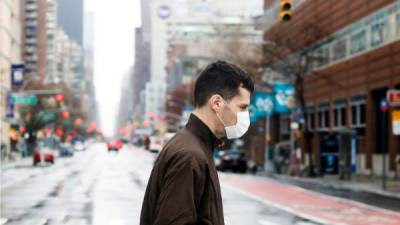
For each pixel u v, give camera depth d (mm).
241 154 53531
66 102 113625
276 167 52406
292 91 48031
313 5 53062
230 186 32125
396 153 39250
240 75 3562
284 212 19969
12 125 72938
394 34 39188
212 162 3459
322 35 50312
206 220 3271
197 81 3611
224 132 3576
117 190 27891
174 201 3178
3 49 79062
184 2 139625
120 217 17703
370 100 42625
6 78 80688
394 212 20531
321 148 44562
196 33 138375
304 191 29641
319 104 52594
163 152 3414
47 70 134125
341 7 47719
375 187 32312
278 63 54562
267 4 66875
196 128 3494
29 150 88375
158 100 160625
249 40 84250
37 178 37250
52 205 21172
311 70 49219
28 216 17875
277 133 66250
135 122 180375
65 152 91000
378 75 41406
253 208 21109
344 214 19688
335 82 48625
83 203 21875
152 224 3383
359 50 44531
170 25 146250
